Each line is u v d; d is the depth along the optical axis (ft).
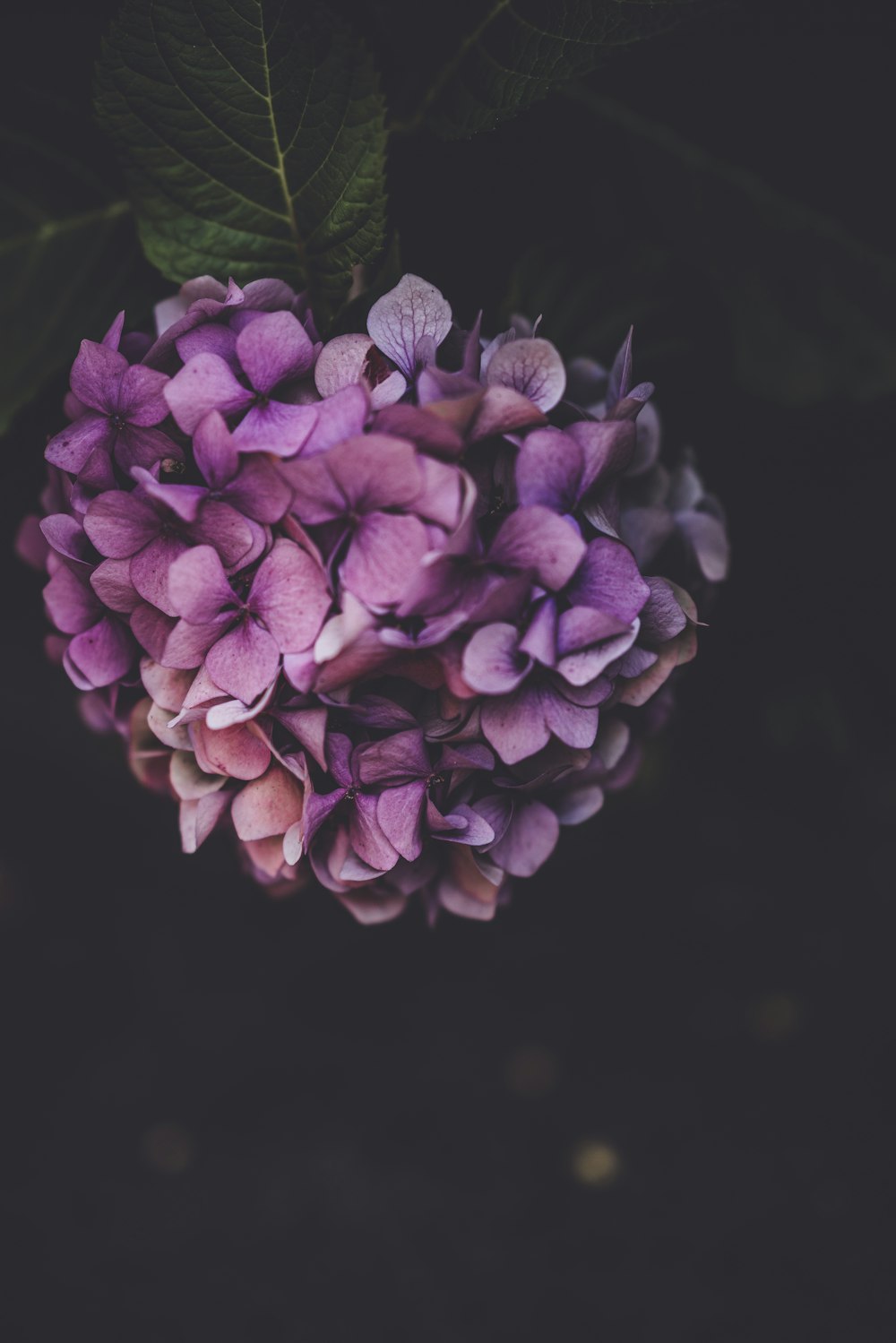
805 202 1.90
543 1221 3.47
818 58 1.81
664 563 1.65
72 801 3.79
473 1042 3.86
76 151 1.71
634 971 3.89
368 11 1.62
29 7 1.67
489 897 1.61
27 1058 3.83
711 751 2.55
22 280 1.72
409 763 1.47
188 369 1.42
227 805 1.56
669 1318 3.22
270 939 3.96
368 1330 3.28
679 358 1.90
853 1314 3.16
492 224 1.70
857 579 2.12
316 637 1.41
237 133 1.52
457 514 1.37
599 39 1.56
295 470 1.37
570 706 1.47
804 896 3.88
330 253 1.56
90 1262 3.47
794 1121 3.56
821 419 2.04
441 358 1.49
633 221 1.90
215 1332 3.30
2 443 1.80
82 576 1.53
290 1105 3.79
